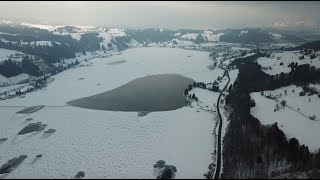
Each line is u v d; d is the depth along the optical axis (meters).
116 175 190.88
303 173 170.25
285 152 193.12
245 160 191.50
